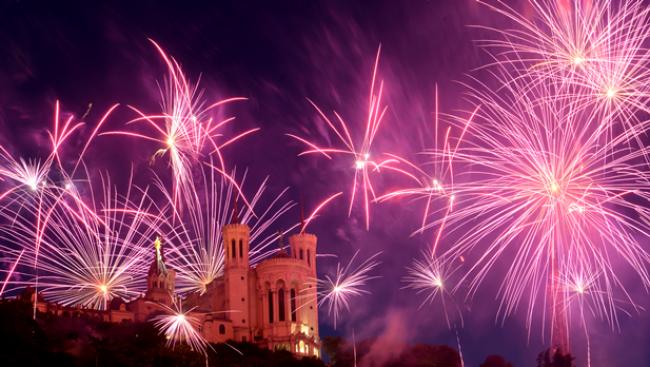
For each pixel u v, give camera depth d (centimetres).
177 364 17962
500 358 18525
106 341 17812
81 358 17125
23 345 16250
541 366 15238
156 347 18625
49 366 16138
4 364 15275
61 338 18212
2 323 16312
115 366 17038
